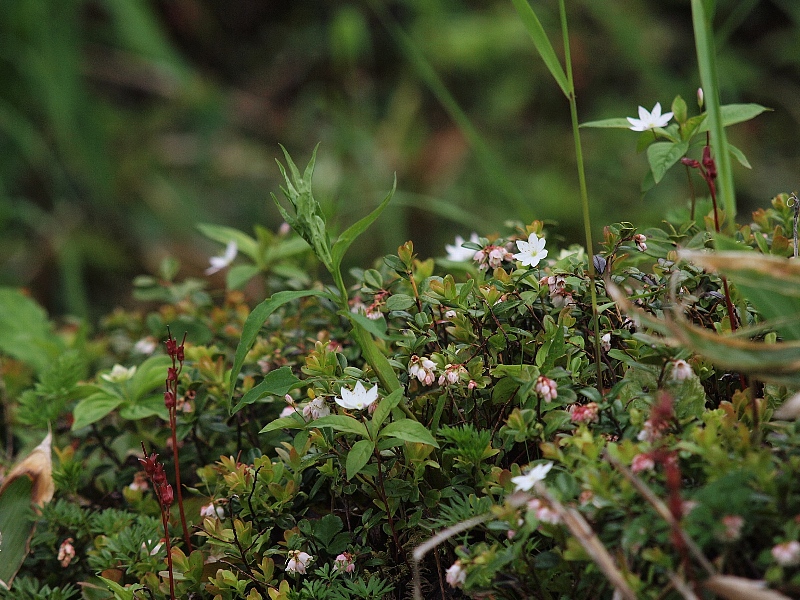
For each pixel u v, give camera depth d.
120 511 0.57
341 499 0.54
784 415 0.47
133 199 1.43
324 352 0.53
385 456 0.53
